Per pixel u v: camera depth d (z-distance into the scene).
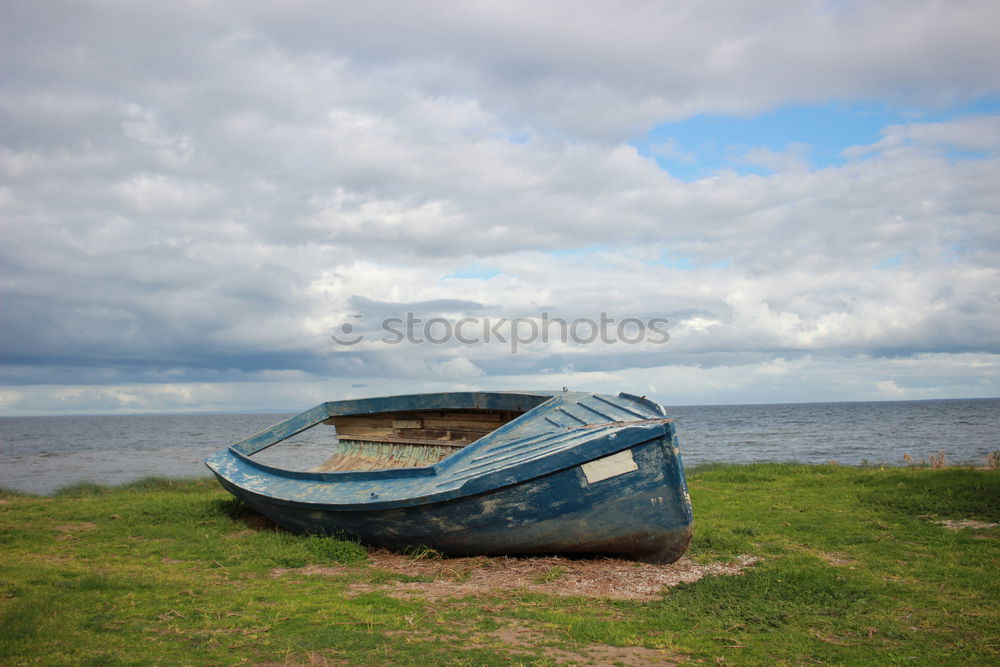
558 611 5.76
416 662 4.47
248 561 7.72
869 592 6.31
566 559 7.38
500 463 7.55
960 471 13.08
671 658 4.69
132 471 27.16
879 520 9.88
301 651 4.64
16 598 5.90
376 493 8.08
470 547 7.61
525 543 7.38
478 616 5.59
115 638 4.87
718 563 7.61
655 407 7.83
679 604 6.00
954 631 5.29
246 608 5.72
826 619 5.59
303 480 9.48
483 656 4.60
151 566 7.50
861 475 14.12
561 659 4.59
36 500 13.51
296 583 6.72
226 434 70.38
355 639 4.89
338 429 12.88
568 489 7.05
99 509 11.48
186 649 4.68
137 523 10.18
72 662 4.36
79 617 5.34
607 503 7.06
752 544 8.57
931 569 7.16
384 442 11.90
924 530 9.08
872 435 49.31
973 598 6.16
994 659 4.69
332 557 7.89
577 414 8.47
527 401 9.52
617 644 4.96
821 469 16.25
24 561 7.61
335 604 5.88
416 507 7.49
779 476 15.45
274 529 9.87
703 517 10.48
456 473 7.79
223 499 12.20
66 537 9.20
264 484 9.94
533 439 8.02
